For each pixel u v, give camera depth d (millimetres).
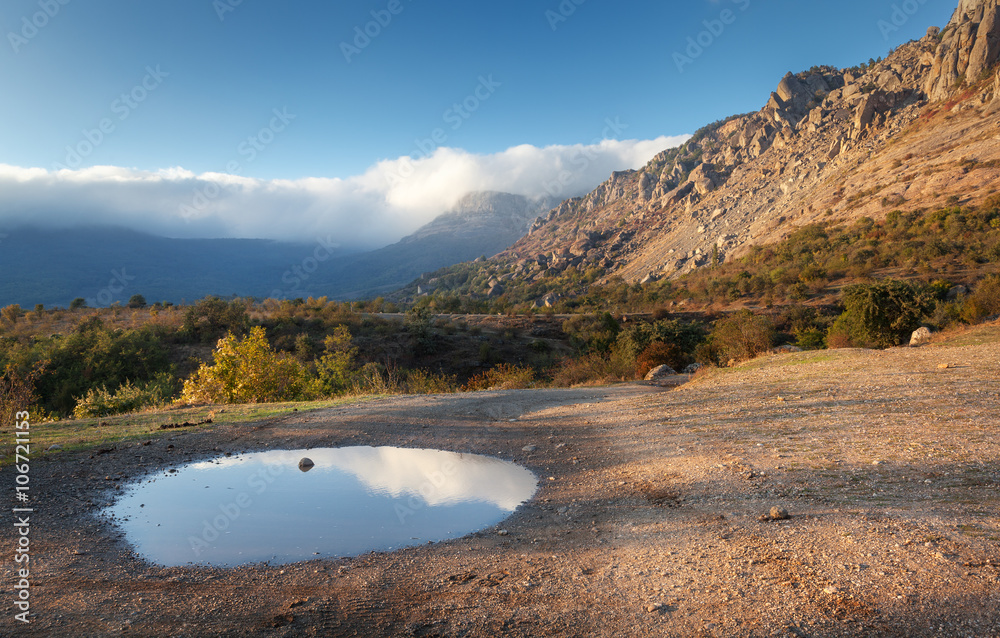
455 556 4016
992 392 7750
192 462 7598
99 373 31375
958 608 2535
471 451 8109
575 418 10352
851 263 71250
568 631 2770
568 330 57531
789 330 50812
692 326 29984
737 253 135750
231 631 2881
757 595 2936
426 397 14109
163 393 25641
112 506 5605
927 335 19000
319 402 13656
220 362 17109
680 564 3479
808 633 2496
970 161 101625
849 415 7609
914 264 64062
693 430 8016
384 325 51781
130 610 3168
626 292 96375
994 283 21031
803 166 176250
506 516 5023
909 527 3564
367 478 6621
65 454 7719
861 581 2926
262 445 8547
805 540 3584
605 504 5070
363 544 4379
